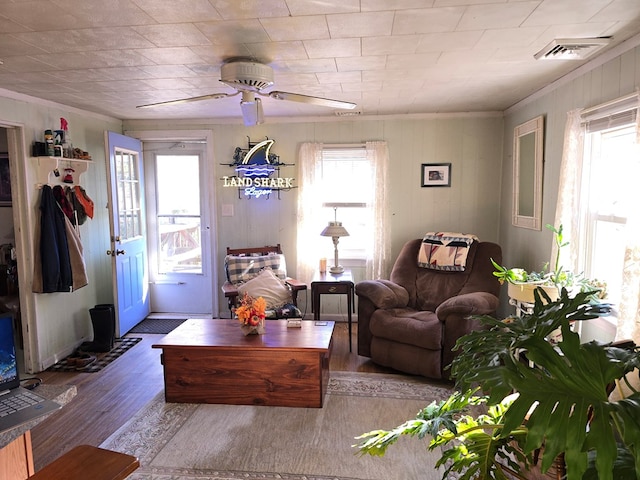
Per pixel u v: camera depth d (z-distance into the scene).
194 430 2.74
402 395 3.19
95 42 2.31
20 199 3.57
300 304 4.93
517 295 2.88
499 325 1.43
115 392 3.30
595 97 2.74
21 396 1.45
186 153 5.07
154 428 2.77
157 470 2.35
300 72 2.96
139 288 4.95
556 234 2.96
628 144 2.60
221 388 3.06
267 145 4.72
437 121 4.61
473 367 1.32
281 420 2.85
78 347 4.19
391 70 2.93
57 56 2.54
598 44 2.34
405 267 4.21
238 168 4.78
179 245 5.22
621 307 2.24
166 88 3.36
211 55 2.55
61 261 3.72
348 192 4.83
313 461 2.41
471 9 1.94
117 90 3.40
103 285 4.65
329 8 1.91
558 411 1.07
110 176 4.26
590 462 1.24
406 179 4.71
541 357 1.22
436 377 3.35
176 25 2.08
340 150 4.73
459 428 1.61
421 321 3.48
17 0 1.79
